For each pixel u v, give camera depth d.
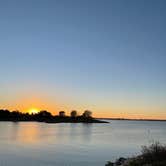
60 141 77.56
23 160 42.19
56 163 39.97
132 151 53.81
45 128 163.25
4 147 60.22
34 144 67.88
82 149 57.62
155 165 18.80
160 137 95.38
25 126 185.62
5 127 165.38
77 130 146.88
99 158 44.72
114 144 68.88
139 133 123.38
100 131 139.88
